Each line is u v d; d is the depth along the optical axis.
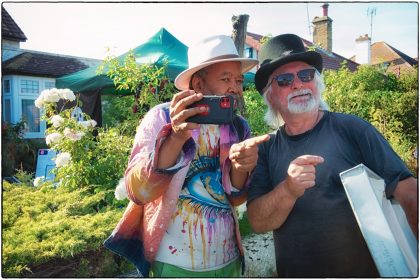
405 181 1.76
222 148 1.85
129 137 4.59
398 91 7.12
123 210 3.49
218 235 1.81
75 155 4.06
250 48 9.53
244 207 3.50
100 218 3.12
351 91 7.06
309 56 2.00
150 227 1.76
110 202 3.75
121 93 6.57
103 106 7.29
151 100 4.79
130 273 3.06
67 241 2.70
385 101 6.59
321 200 1.86
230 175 1.87
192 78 1.96
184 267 1.77
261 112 4.91
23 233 2.82
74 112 4.94
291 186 1.69
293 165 1.68
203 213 1.78
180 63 5.38
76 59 10.56
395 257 1.56
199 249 1.78
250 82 5.22
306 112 1.97
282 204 1.78
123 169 4.08
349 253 1.84
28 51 9.69
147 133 1.74
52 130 4.28
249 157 1.66
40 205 3.44
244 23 5.41
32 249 2.59
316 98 2.02
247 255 3.04
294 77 2.01
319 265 1.87
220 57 1.86
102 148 4.30
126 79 4.84
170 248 1.78
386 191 1.76
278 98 2.06
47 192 3.88
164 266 1.78
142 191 1.61
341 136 1.92
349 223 1.84
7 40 9.28
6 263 2.50
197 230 1.77
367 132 1.87
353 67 10.97
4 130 6.48
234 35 5.45
